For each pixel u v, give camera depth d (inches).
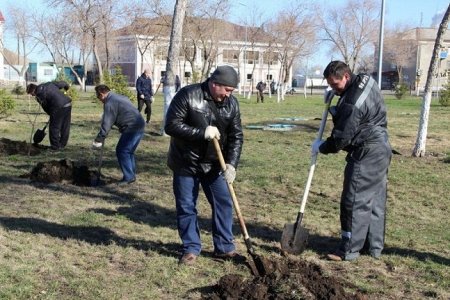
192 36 1461.6
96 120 798.5
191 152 204.7
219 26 1572.3
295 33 1795.0
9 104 776.9
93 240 237.9
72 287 186.9
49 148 499.2
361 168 217.3
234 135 208.5
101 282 192.1
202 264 211.2
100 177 362.6
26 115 851.4
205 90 201.2
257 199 323.3
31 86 493.4
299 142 590.9
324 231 262.4
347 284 194.9
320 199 326.6
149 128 693.3
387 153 219.6
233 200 201.9
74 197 314.0
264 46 2020.2
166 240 241.3
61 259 213.2
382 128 219.6
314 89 2979.8
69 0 1588.3
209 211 291.9
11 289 182.1
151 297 181.8
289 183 367.2
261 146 553.6
